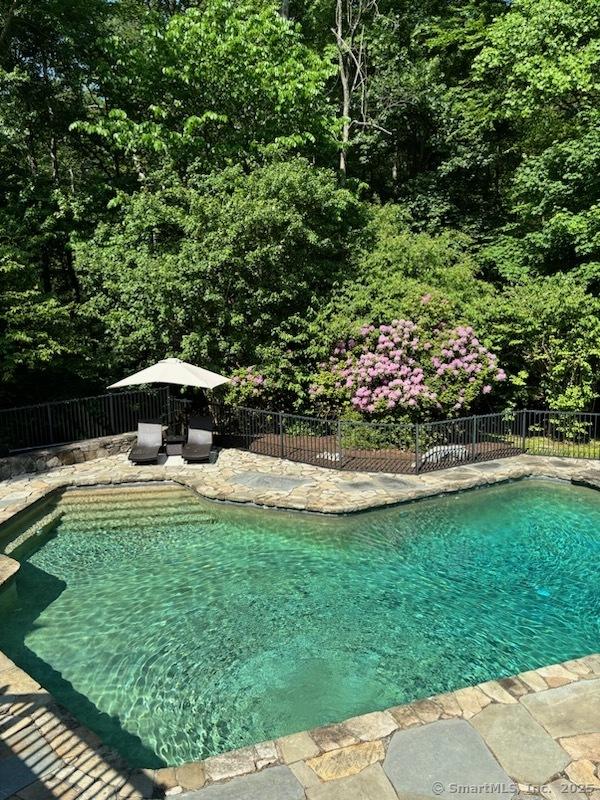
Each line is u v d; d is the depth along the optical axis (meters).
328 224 15.70
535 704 4.52
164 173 15.19
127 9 19.39
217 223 13.62
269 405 14.39
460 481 10.72
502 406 14.67
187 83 16.34
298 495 10.05
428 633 6.29
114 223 16.55
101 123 15.62
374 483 10.69
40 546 8.70
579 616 6.64
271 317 14.25
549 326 13.48
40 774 3.82
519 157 21.02
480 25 20.14
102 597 7.15
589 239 14.24
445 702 4.55
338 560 8.14
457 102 20.25
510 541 8.74
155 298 13.22
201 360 13.90
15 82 15.31
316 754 4.00
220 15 16.53
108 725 4.89
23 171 16.61
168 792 3.68
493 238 19.47
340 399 13.48
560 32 14.87
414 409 12.40
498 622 6.52
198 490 10.47
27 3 15.61
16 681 4.85
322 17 21.61
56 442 12.58
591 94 15.83
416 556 8.24
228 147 16.25
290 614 6.71
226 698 5.22
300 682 5.44
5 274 13.15
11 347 12.70
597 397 14.15
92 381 15.93
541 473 11.45
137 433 13.33
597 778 3.74
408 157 23.61
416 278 15.05
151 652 5.97
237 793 3.66
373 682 5.44
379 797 3.61
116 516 9.80
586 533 9.00
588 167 14.36
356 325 13.47
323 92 19.28
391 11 20.77
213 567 7.96
